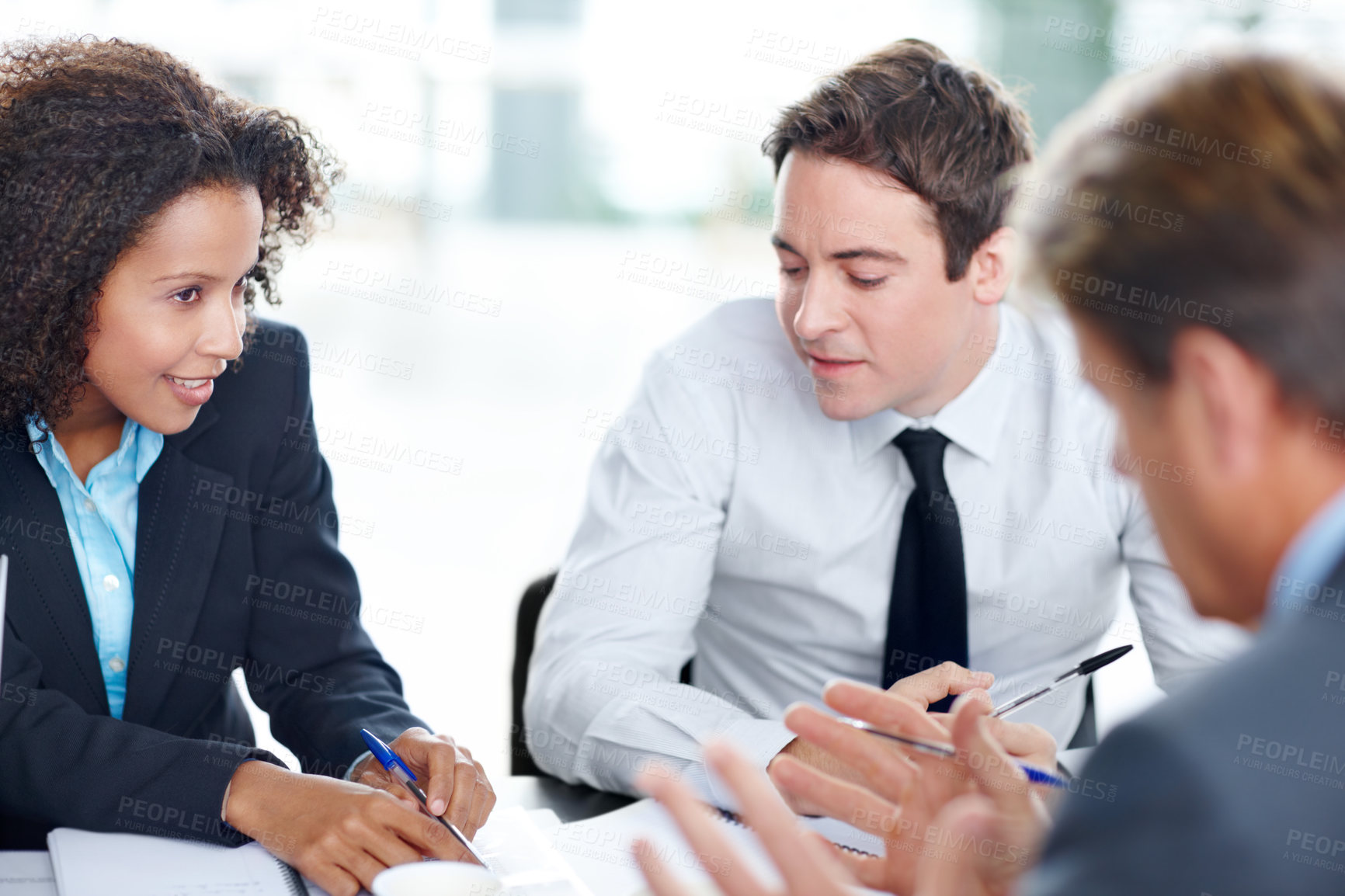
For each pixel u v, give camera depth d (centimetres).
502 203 629
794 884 52
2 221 91
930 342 122
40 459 104
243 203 96
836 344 121
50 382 95
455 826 95
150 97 95
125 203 89
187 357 96
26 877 86
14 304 92
